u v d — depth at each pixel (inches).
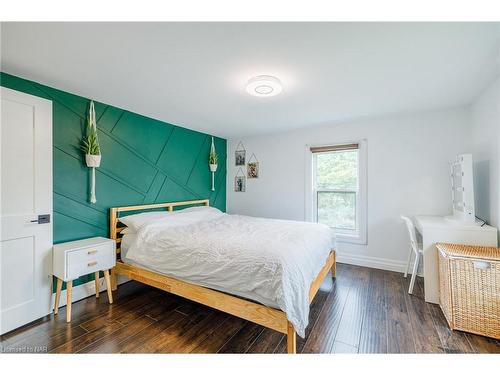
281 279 61.4
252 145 172.4
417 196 120.2
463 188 91.4
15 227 73.4
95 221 100.0
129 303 92.1
